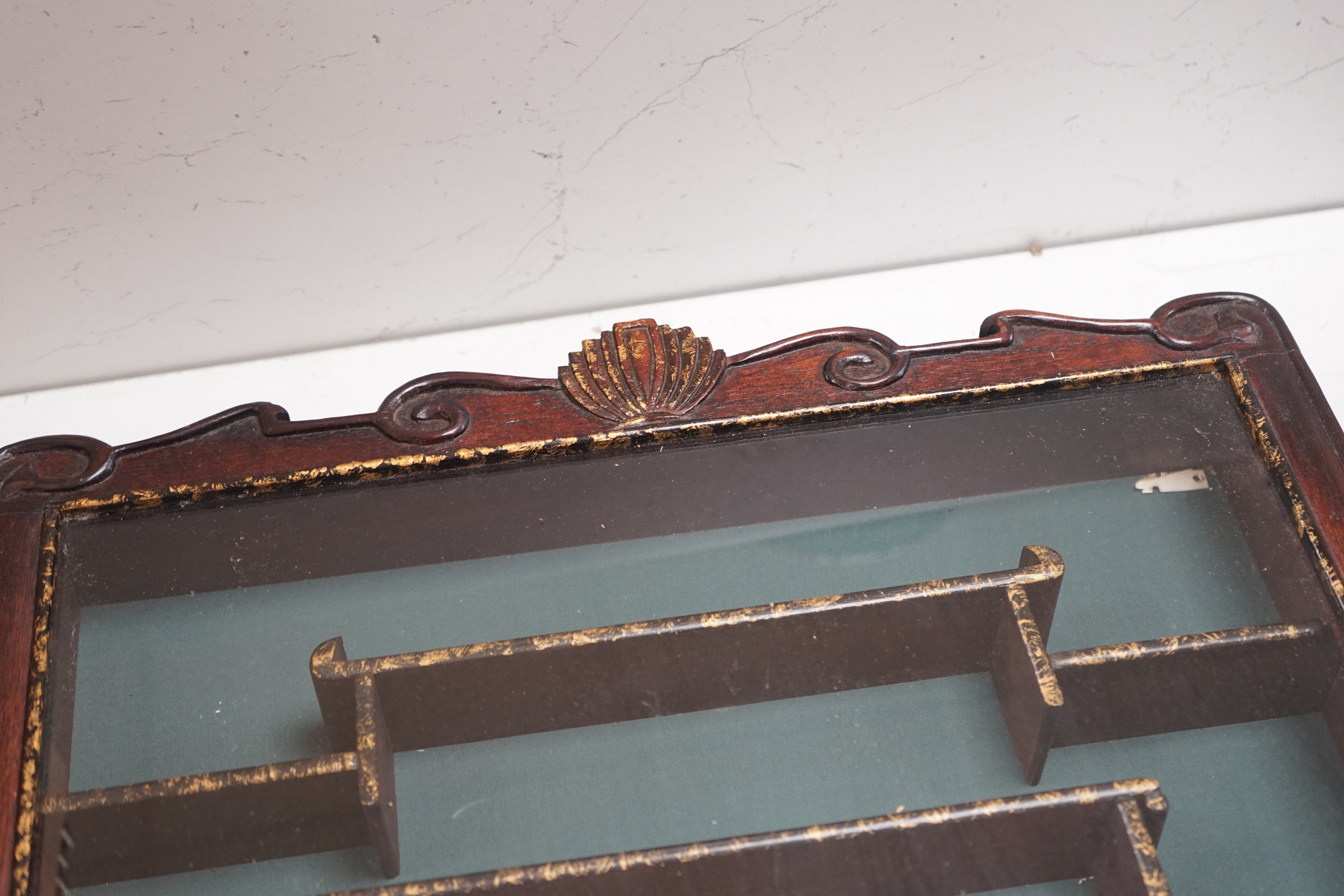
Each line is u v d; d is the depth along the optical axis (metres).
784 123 1.17
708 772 0.99
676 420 1.07
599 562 1.05
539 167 1.16
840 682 1.01
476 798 0.99
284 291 1.20
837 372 1.08
